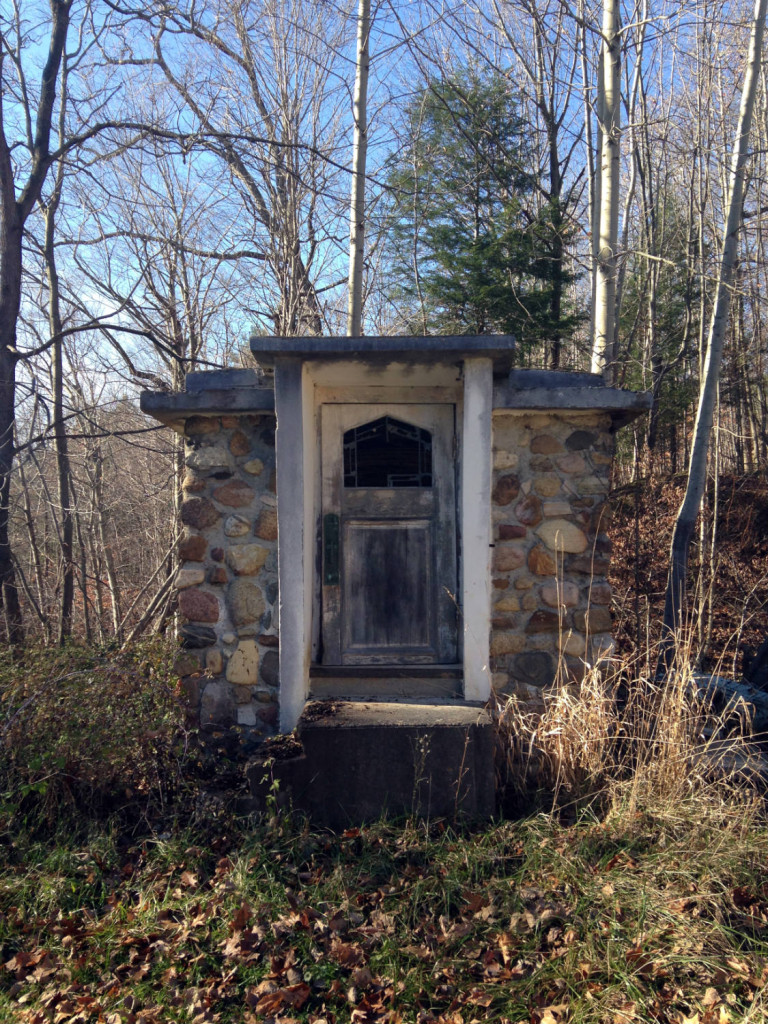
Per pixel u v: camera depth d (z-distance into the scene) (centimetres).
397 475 482
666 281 1248
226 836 383
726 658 728
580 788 411
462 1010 281
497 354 404
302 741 384
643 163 1166
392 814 387
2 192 729
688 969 291
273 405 449
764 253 1130
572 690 460
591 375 468
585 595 468
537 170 1269
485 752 387
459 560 474
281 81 989
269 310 1040
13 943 332
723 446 1272
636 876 343
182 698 446
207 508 470
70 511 823
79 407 957
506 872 355
